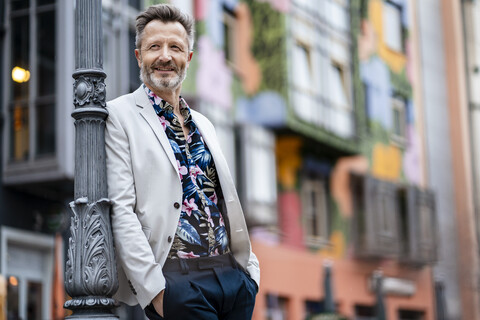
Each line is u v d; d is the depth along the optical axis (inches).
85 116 134.2
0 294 439.2
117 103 135.6
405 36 1230.9
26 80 561.3
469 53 1358.3
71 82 556.4
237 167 855.1
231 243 137.4
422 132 1241.4
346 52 1063.6
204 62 813.9
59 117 549.0
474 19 1375.5
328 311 839.1
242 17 900.0
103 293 128.9
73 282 129.2
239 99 871.7
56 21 560.1
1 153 553.3
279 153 935.0
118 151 132.3
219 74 839.7
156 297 126.6
